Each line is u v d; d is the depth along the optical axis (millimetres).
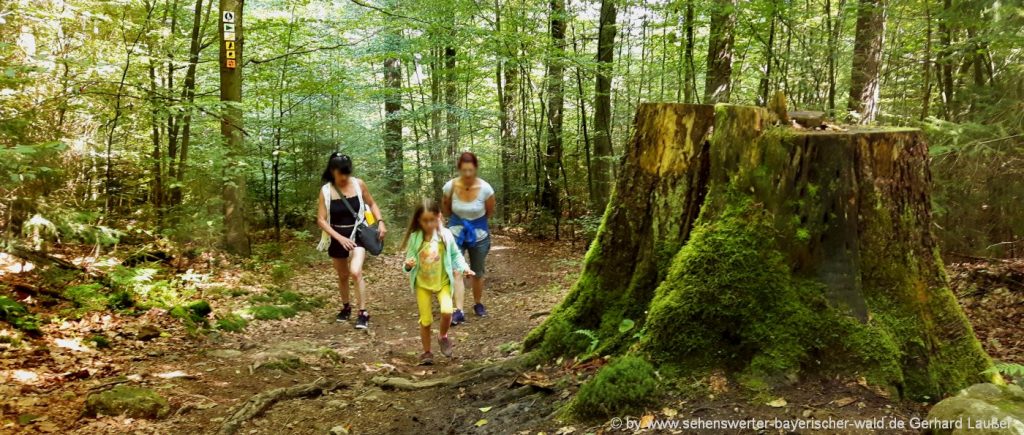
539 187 16234
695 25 10180
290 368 4645
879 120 10766
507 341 5375
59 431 3172
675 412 2750
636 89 13023
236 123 8984
